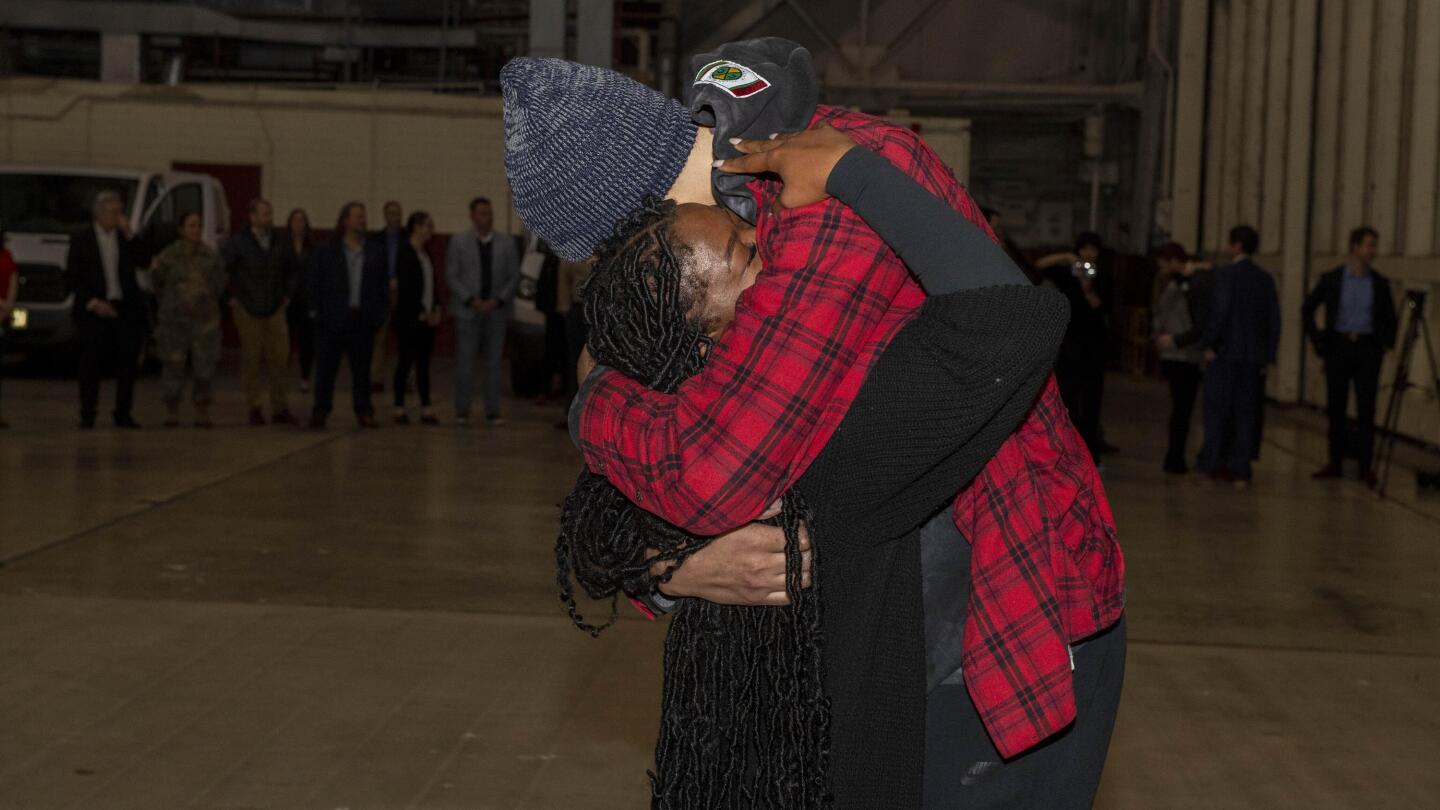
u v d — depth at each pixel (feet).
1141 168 82.74
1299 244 59.82
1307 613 24.09
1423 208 48.47
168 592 23.44
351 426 47.26
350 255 46.73
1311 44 59.67
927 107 89.86
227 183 79.10
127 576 24.48
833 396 5.76
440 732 17.04
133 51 94.48
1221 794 15.87
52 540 27.14
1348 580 26.68
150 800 14.84
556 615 22.62
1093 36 89.20
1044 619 6.01
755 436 5.62
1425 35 47.80
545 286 55.06
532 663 19.92
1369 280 39.52
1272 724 18.25
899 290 5.92
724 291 6.00
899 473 5.74
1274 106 64.13
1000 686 5.99
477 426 48.24
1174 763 16.79
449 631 21.47
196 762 15.93
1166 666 20.71
